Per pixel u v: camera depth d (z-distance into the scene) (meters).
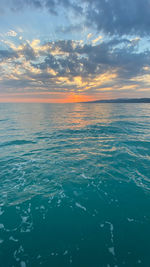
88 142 11.68
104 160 8.08
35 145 11.06
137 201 4.84
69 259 3.10
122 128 17.11
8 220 4.12
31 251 3.27
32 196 5.17
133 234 3.63
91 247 3.36
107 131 15.77
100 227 3.88
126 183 5.86
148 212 4.36
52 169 7.18
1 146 10.77
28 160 8.27
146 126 18.19
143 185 5.70
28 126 19.41
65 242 3.48
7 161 8.12
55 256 3.17
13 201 4.89
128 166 7.27
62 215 4.32
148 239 3.49
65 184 5.89
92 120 24.86
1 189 5.55
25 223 4.03
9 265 2.98
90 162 7.89
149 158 8.16
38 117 29.80
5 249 3.30
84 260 3.09
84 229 3.84
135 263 2.99
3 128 17.92
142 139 12.00
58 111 45.66
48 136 13.91
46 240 3.54
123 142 11.24
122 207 4.59
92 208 4.59
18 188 5.63
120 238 3.55
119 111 42.25
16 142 11.84
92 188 5.61
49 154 9.18
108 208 4.57
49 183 5.98
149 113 34.97
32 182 6.04
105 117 28.72
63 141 12.12
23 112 41.69
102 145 10.75
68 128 17.91
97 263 3.02
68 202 4.88
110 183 5.89
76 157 8.63
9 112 41.22
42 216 4.29
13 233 3.71
